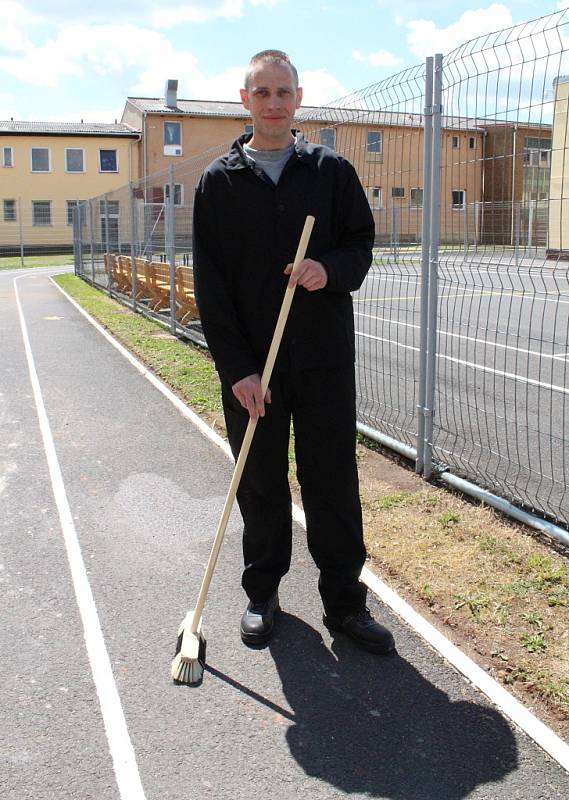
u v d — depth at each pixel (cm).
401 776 242
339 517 306
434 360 471
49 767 247
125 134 4381
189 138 4325
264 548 314
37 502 475
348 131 520
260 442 300
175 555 401
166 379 814
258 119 277
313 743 257
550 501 445
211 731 264
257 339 293
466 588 344
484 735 260
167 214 1130
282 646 314
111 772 245
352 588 312
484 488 462
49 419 672
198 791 237
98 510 462
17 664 303
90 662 304
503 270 411
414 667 298
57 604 349
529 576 354
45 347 1056
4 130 4297
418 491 462
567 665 287
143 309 1397
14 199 4381
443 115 435
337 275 273
